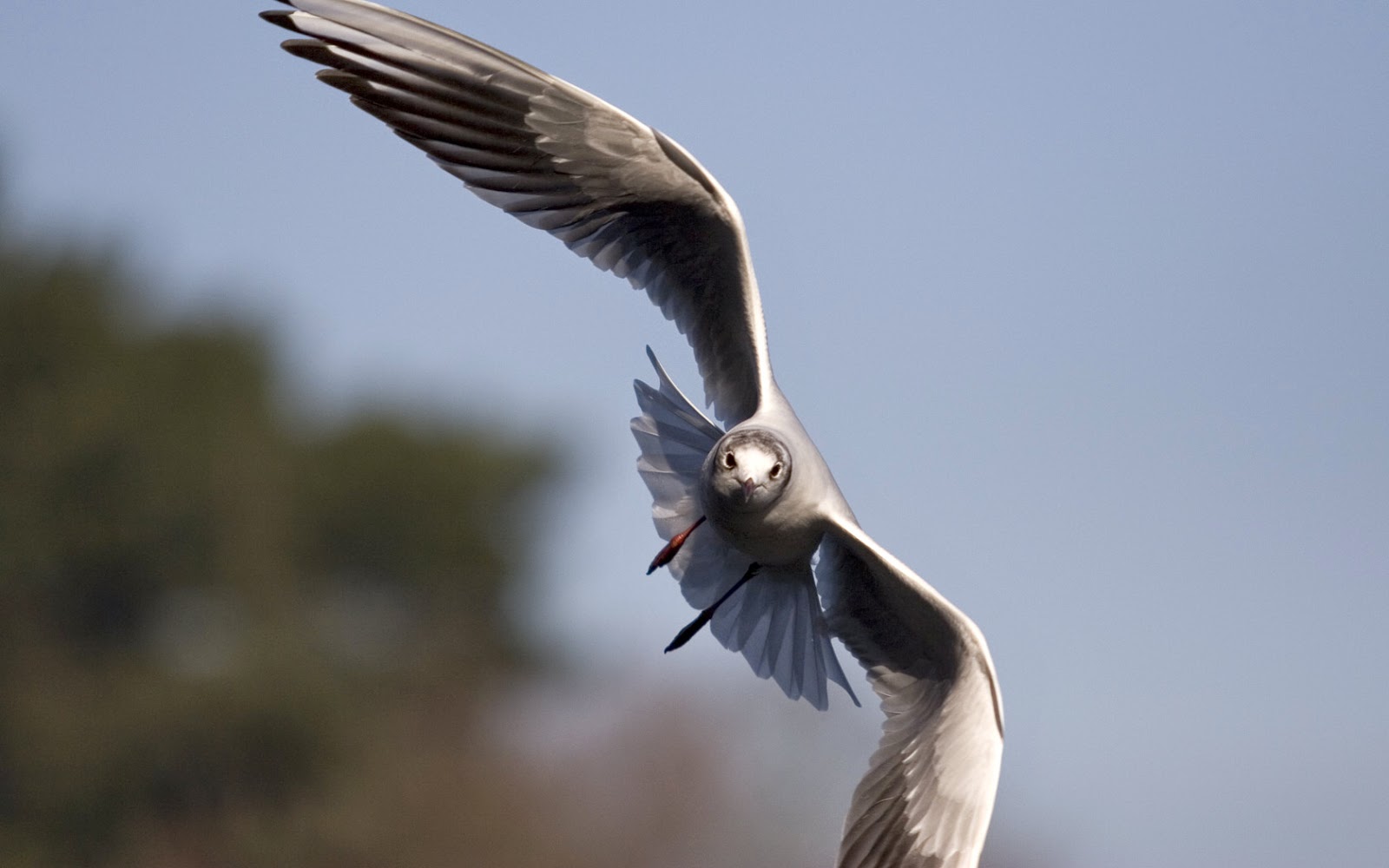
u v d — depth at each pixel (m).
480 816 22.91
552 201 6.78
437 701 30.75
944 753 6.29
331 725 27.56
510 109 6.59
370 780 26.17
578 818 20.84
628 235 6.90
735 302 6.88
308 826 25.67
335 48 6.52
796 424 6.65
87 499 30.30
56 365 31.73
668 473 7.14
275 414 33.38
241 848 26.14
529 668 32.97
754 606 7.20
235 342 33.25
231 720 27.25
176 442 31.16
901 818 6.34
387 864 24.25
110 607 30.19
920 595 6.26
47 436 30.23
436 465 32.78
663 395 7.19
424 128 6.61
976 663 6.24
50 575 29.61
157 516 30.28
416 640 32.12
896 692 6.71
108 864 27.59
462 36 6.50
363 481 32.44
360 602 32.47
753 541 6.63
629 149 6.58
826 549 6.96
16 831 27.20
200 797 27.39
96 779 27.28
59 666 29.08
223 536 30.95
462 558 32.66
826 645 7.07
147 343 32.97
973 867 6.07
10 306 31.86
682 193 6.64
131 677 28.77
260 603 30.52
